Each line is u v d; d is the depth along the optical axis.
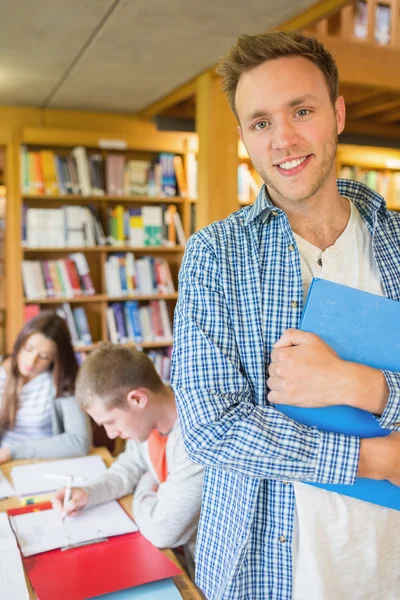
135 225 5.04
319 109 1.07
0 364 2.96
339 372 0.99
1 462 2.30
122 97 4.76
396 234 1.18
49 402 2.70
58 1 2.83
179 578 1.40
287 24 3.15
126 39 3.38
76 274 4.87
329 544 1.09
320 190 1.11
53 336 2.65
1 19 3.07
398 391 0.99
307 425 1.02
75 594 1.31
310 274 1.15
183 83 4.32
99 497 1.83
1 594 1.30
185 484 1.57
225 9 2.95
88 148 5.11
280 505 1.09
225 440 1.01
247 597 1.11
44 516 1.74
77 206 4.89
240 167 5.18
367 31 3.82
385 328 1.06
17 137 4.97
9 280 5.12
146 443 1.86
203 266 1.14
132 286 5.04
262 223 1.16
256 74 1.07
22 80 4.26
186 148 5.15
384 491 1.05
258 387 1.10
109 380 1.78
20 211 4.73
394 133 5.67
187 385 1.09
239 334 1.12
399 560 1.15
